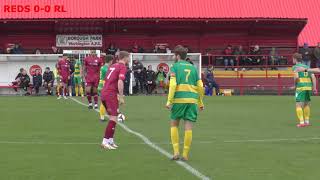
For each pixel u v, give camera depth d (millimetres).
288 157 28766
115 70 31828
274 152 30469
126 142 34094
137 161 27438
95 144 33281
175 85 27031
